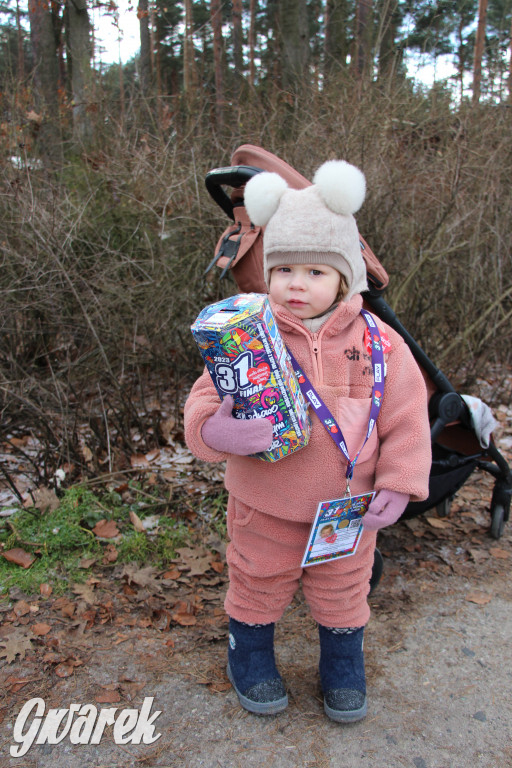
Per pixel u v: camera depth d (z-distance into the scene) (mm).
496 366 5004
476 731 1840
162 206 4195
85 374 3801
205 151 4516
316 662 2119
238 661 1938
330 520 1666
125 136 4527
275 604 1884
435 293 4438
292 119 4820
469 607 2418
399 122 4520
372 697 1967
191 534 2822
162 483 3117
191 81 6301
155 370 4184
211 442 1576
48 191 3992
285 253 1670
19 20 7633
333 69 5496
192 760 1735
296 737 1813
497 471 2822
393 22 5375
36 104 5316
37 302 3502
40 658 2098
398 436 1758
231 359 1512
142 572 2531
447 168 4297
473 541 2887
